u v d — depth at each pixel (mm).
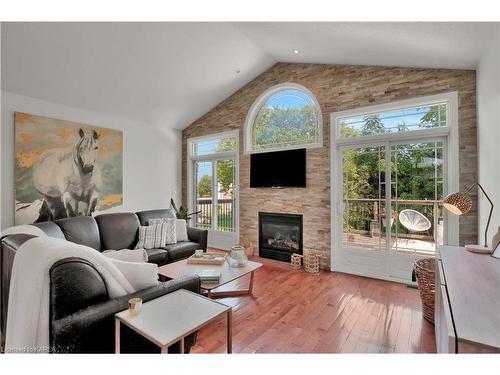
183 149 5773
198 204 5668
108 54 3287
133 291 1611
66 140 3867
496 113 2100
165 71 3910
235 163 5035
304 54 3736
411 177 3314
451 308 1034
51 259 1352
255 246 4637
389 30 2355
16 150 3379
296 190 4156
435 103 3137
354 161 3730
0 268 1980
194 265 2727
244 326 2299
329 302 2764
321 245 3906
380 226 3516
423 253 3225
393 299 2828
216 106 5254
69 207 3893
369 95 3521
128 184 4738
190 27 3291
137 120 4906
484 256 1748
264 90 4598
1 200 3277
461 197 2059
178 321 1307
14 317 1443
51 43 2904
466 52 2475
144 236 3537
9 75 3113
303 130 4246
